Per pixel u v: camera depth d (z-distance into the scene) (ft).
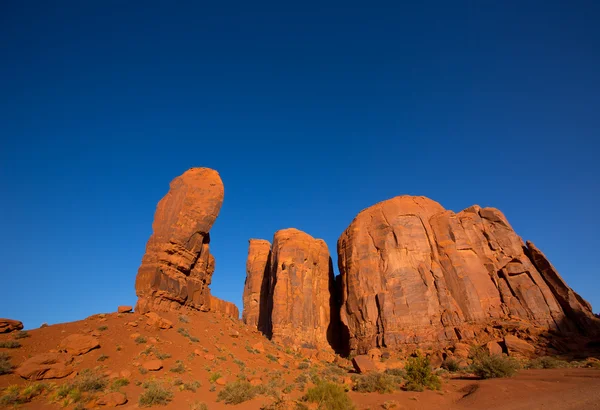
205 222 98.78
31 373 42.86
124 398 41.98
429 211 181.98
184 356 64.59
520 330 123.75
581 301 134.31
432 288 149.38
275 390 56.65
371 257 168.14
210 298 104.68
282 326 162.61
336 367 107.86
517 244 157.38
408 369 68.74
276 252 195.93
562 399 45.27
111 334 62.44
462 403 50.57
